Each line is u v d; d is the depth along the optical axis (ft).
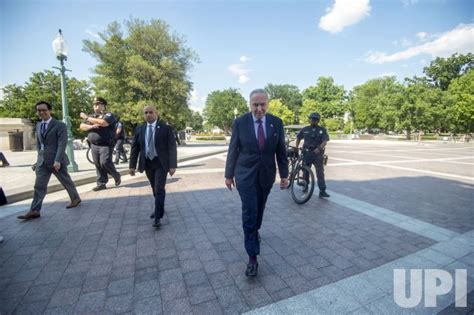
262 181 8.66
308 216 13.91
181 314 6.59
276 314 6.61
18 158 38.93
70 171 24.93
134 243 10.55
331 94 194.29
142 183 21.70
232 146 8.98
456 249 10.20
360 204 16.20
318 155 17.39
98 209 14.75
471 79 123.44
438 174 27.27
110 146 18.93
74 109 101.30
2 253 9.66
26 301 7.07
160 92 84.38
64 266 8.82
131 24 86.07
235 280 8.07
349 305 6.97
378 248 10.26
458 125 123.75
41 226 12.22
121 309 6.78
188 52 91.35
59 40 23.41
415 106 116.78
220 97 232.12
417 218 13.70
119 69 85.97
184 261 9.18
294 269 8.71
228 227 12.28
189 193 18.62
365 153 53.57
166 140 12.42
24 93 101.76
